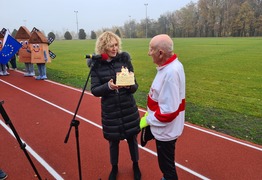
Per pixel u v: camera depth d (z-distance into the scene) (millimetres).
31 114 7066
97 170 4215
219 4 72438
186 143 5086
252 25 67375
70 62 18406
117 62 3465
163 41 2781
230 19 70125
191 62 16828
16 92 9602
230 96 8562
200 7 74500
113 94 3451
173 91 2785
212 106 7473
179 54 21656
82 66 16328
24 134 5691
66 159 4574
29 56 12406
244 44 31562
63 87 10266
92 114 6902
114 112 3500
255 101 7926
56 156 4691
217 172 4109
